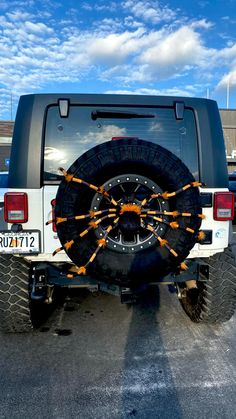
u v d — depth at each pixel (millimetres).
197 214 2355
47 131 2650
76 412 2031
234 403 2115
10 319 2816
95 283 2689
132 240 2412
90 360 2596
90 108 2703
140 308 3629
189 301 3365
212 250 2764
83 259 2256
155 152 2287
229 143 32844
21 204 2492
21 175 2541
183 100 2793
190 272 2844
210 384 2305
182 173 2318
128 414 2018
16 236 2527
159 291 4160
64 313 3492
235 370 2473
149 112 2766
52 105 2656
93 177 2232
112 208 2301
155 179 2301
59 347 2793
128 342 2883
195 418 1984
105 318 3373
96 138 2717
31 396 2168
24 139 2562
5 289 2738
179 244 2330
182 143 2799
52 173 2643
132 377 2379
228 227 2752
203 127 2771
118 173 2275
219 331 3090
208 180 2740
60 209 2242
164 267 2334
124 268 2273
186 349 2768
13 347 2791
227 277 2924
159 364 2543
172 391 2229
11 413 2016
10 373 2418
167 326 3191
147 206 2396
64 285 2707
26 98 2623
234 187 9297
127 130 2756
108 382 2320
